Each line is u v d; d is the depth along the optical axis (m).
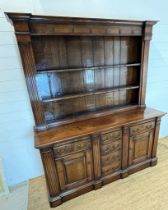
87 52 1.83
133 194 1.78
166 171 2.11
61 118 1.88
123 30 1.73
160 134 2.95
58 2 1.65
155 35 2.26
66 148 1.56
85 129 1.66
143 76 2.05
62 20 1.41
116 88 2.04
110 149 1.81
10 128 1.83
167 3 2.19
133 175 2.07
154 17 2.18
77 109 2.00
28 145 1.98
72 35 1.58
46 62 1.68
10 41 1.58
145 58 1.96
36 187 1.98
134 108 2.19
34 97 1.58
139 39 1.99
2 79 1.65
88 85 1.97
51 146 1.47
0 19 1.50
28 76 1.49
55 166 1.57
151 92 2.58
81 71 1.87
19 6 1.54
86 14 1.80
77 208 1.66
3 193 1.89
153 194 1.76
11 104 1.76
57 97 1.74
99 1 1.82
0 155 1.87
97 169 1.79
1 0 1.47
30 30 1.37
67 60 1.77
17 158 1.97
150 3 2.09
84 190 1.81
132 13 2.04
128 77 2.18
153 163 2.20
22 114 1.84
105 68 1.97
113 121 1.82
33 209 1.68
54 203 1.67
